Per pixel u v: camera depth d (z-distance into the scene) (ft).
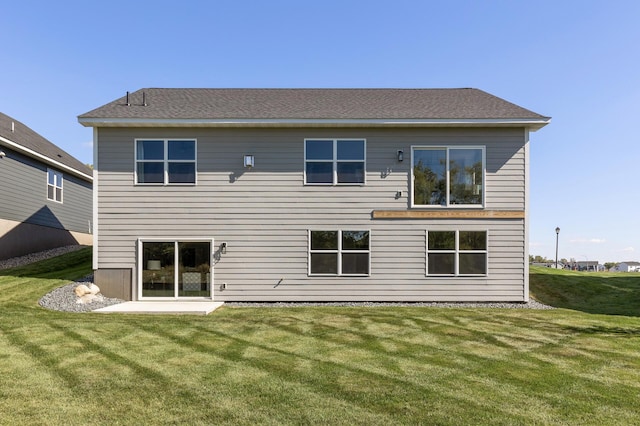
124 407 13.44
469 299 37.50
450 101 42.96
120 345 21.08
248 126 37.35
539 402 14.32
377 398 14.46
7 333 23.24
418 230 37.73
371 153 38.04
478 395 14.88
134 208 37.24
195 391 14.88
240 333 24.32
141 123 36.42
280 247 37.52
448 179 37.86
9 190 52.60
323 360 18.98
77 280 38.86
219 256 37.35
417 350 20.95
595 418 13.11
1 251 51.03
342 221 37.73
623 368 18.25
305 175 37.81
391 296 37.50
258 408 13.48
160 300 37.01
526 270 37.55
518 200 37.78
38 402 13.75
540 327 26.78
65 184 67.77
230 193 37.60
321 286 37.47
